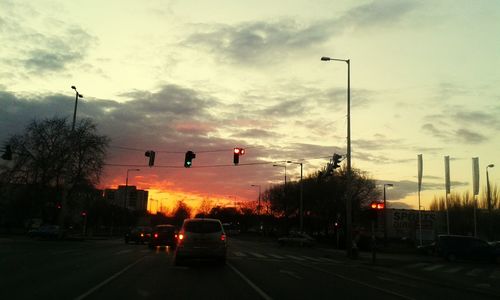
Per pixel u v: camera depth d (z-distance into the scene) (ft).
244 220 444.96
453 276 74.08
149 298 37.70
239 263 74.69
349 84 112.27
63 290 40.52
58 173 176.86
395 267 86.74
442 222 261.65
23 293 38.55
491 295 51.42
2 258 71.72
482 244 114.21
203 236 67.26
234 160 103.71
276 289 44.98
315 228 253.85
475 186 163.22
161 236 117.39
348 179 110.42
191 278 51.70
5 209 194.39
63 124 182.39
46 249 98.37
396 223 247.91
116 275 52.39
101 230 285.43
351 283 53.83
